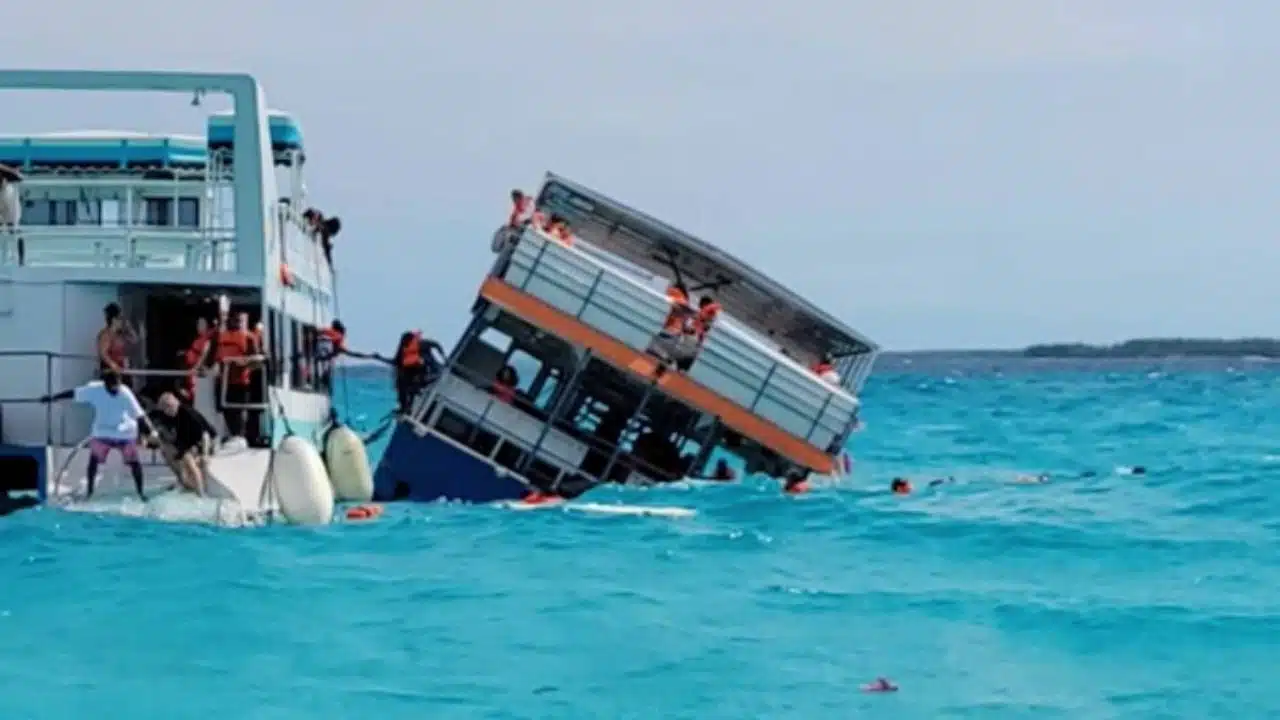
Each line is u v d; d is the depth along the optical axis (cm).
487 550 3128
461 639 2336
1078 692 2111
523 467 3916
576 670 2177
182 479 3169
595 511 3694
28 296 3344
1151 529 3575
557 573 2894
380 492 3894
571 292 3766
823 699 2061
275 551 2984
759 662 2239
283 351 3662
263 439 3378
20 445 3164
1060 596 2734
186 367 3466
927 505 3994
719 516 3650
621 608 2577
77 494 3153
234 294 3584
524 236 3762
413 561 2972
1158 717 2006
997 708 2034
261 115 3378
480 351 4062
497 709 1989
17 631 2333
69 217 4112
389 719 1938
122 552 2853
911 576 2942
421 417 3888
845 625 2484
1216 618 2547
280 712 1955
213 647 2262
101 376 3225
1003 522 3659
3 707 1961
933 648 2339
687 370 3812
